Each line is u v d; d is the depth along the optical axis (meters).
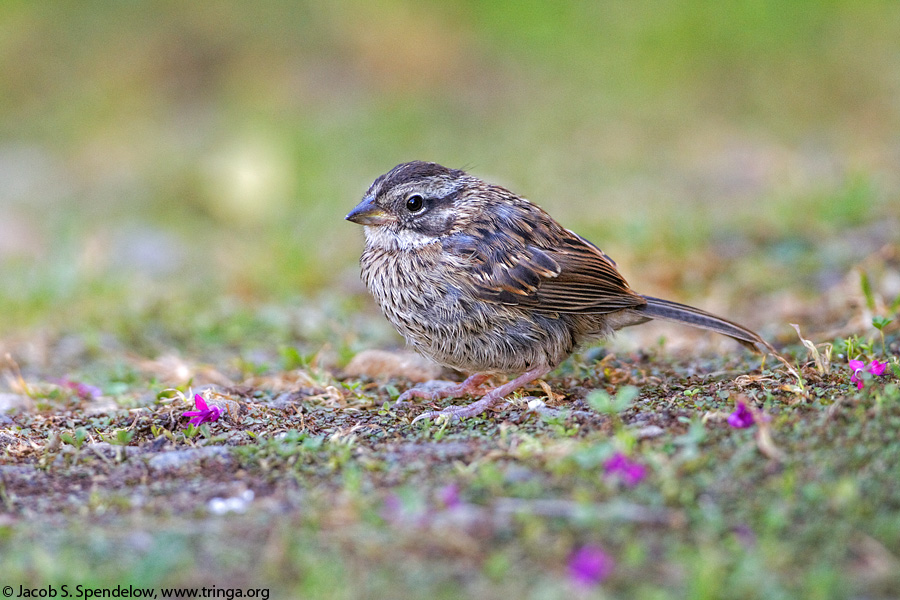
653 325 12.25
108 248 17.42
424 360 10.49
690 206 16.78
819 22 24.45
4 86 23.92
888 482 6.16
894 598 5.26
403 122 22.06
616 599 5.29
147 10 24.47
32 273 15.57
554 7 24.98
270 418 8.61
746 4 24.38
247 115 21.62
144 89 23.66
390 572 5.61
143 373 11.06
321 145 20.88
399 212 9.27
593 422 7.64
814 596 5.20
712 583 5.23
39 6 24.64
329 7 24.42
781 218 15.08
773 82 23.25
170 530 6.24
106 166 21.52
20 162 21.92
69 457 7.59
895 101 22.03
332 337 12.27
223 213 19.12
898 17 24.53
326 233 17.22
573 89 23.66
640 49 24.27
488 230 9.27
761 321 11.79
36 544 6.12
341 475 6.95
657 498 6.17
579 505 6.01
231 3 24.42
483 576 5.55
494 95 23.50
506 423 7.96
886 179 17.22
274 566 5.76
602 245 14.80
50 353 12.20
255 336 12.60
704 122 22.09
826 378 8.33
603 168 19.86
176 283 15.55
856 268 12.08
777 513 5.84
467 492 6.38
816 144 20.50
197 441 8.01
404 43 24.20
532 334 9.24
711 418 7.31
